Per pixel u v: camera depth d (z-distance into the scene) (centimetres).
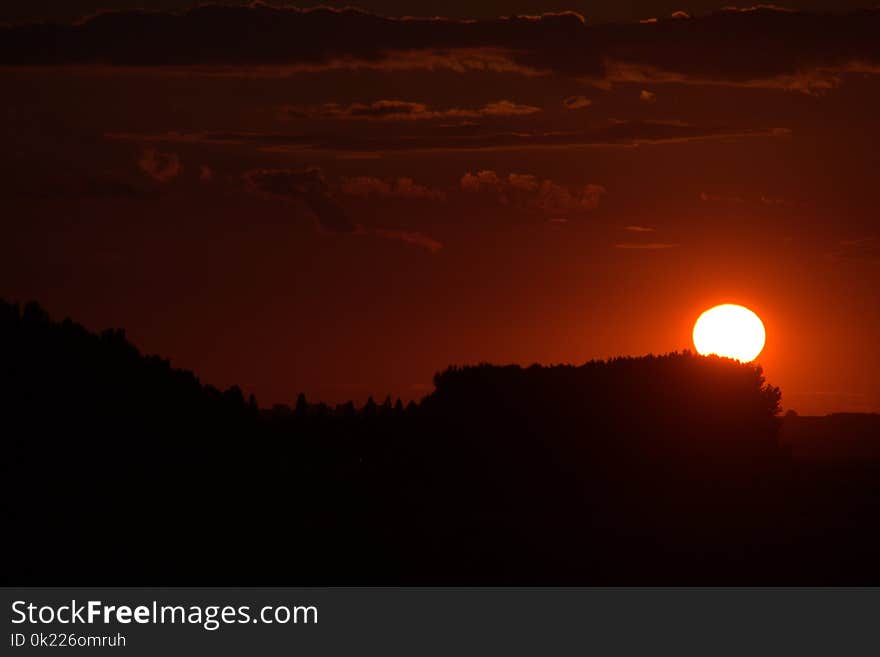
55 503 5178
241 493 5831
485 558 5812
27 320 5981
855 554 6219
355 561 5609
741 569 5944
